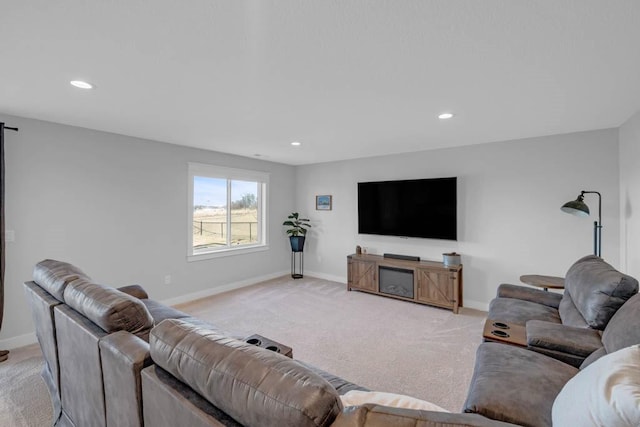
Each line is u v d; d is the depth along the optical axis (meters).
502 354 1.71
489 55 1.67
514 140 3.71
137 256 3.70
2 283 2.62
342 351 2.77
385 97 2.31
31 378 2.30
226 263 4.75
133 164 3.64
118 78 1.98
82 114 2.74
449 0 1.22
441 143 3.91
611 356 0.97
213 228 4.76
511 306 2.61
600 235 3.03
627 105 2.48
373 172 4.90
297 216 5.61
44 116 2.81
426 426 0.70
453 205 4.05
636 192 2.69
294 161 5.45
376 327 3.31
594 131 3.27
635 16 1.31
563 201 3.44
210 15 1.32
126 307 1.44
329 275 5.46
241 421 0.82
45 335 1.90
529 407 1.27
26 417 1.89
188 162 4.20
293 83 2.05
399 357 2.66
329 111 2.64
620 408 0.75
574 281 2.32
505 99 2.35
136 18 1.34
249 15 1.32
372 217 4.79
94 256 3.34
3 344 2.77
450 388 2.22
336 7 1.27
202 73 1.91
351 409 0.77
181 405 0.94
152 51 1.64
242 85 2.09
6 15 1.30
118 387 1.23
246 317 3.60
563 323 2.22
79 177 3.21
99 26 1.40
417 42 1.54
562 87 2.11
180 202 4.13
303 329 3.25
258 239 5.43
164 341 1.10
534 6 1.25
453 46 1.58
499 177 3.81
